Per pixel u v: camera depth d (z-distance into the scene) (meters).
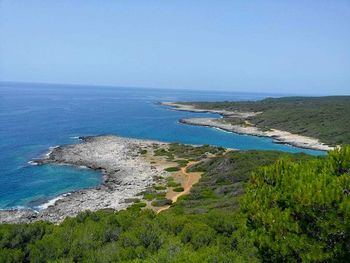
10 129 104.06
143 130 115.75
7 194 50.78
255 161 59.97
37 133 99.88
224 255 15.14
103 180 59.22
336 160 12.76
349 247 10.84
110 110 175.25
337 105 162.25
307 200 11.12
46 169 64.00
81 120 131.88
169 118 149.12
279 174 13.59
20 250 17.33
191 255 14.71
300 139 108.81
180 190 52.69
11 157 71.19
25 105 181.25
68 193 52.19
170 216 23.02
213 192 48.72
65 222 23.52
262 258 12.58
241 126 128.25
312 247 10.94
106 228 20.44
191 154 77.88
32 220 41.66
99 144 86.44
